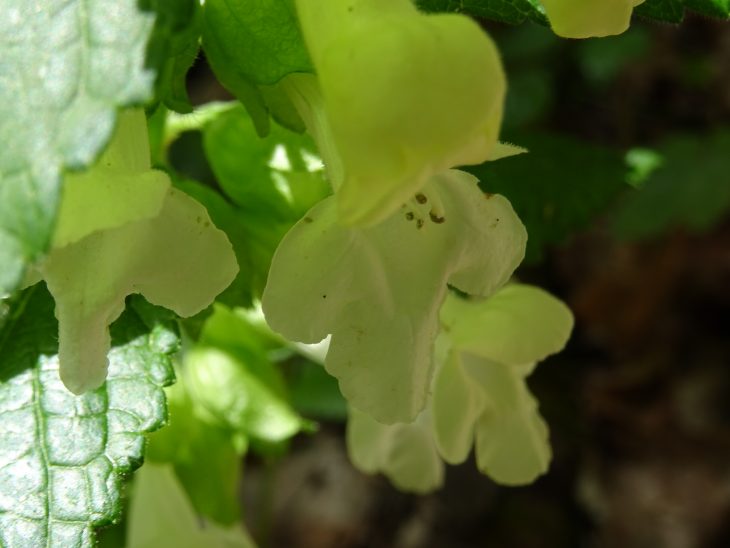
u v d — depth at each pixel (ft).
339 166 0.39
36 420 0.43
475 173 0.58
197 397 0.55
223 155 0.47
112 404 0.43
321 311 0.38
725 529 1.24
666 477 1.27
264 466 1.25
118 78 0.32
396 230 0.39
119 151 0.37
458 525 1.18
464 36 0.33
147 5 0.33
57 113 0.32
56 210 0.31
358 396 0.39
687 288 1.39
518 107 1.26
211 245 0.37
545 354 0.49
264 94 0.40
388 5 0.35
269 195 0.46
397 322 0.39
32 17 0.33
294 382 0.87
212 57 0.40
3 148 0.32
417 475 0.57
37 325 0.44
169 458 0.52
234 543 0.56
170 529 0.55
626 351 1.38
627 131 1.43
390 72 0.33
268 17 0.38
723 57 1.48
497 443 0.50
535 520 1.19
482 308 0.49
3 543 0.41
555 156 0.60
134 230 0.36
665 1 0.46
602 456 1.29
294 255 0.38
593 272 1.40
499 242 0.40
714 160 1.19
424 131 0.33
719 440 1.30
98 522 0.42
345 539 1.20
